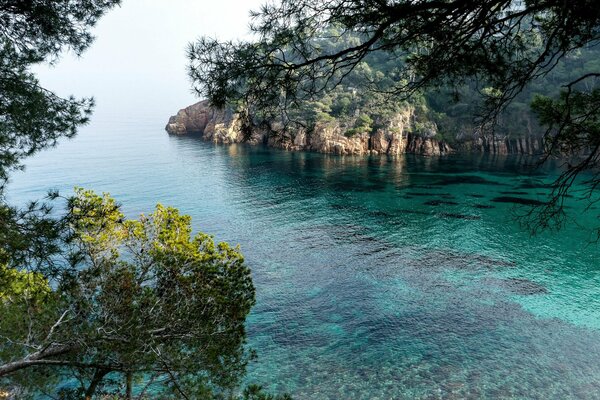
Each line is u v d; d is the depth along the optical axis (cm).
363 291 3794
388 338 3072
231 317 1471
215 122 14762
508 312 3447
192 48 672
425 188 7894
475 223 5853
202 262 1648
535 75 747
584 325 3262
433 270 4269
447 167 9956
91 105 1059
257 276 4097
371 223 5856
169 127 17512
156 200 6962
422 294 3744
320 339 3056
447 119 12431
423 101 12375
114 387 1997
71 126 1007
